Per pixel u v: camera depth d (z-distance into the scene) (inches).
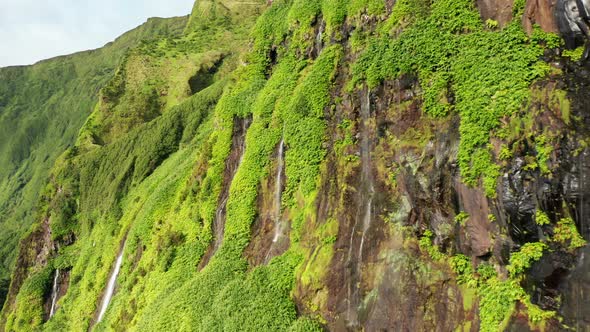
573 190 621.0
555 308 624.4
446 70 830.5
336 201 1005.2
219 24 5300.2
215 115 1680.6
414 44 890.7
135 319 1449.3
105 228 2738.7
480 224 722.8
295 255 1066.7
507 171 683.4
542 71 689.0
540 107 671.1
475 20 824.3
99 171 3511.3
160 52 4773.6
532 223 653.3
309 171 1101.7
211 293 1175.0
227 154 1524.4
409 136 864.9
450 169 773.9
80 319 2073.1
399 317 800.3
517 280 667.4
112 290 1914.4
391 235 859.4
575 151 626.2
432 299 766.5
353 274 903.7
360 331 854.5
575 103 641.0
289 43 1432.1
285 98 1285.7
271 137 1290.6
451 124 793.6
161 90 4399.6
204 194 1524.4
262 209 1278.3
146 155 3147.1
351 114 1015.6
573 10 665.0
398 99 900.6
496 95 728.3
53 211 3484.3
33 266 3393.2
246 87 1546.5
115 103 4407.0
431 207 800.3
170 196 1855.3
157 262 1569.9
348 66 1079.6
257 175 1307.8
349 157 992.9
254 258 1219.2
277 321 976.3
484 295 704.4
